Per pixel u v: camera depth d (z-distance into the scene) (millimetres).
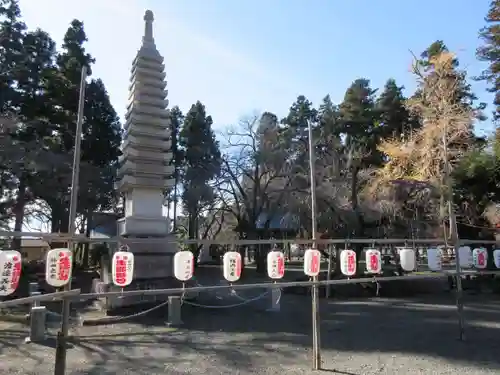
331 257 20906
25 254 39500
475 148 22516
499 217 22641
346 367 8781
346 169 28109
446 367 8820
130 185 16547
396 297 20391
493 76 27875
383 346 10586
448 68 17422
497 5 26922
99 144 33344
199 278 31047
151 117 17484
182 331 12211
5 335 11805
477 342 11070
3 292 5258
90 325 12938
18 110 28922
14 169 25016
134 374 8328
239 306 16656
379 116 33812
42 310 11320
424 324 13547
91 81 33562
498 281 23484
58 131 30812
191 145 40844
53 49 31844
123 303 14438
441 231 23562
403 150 18891
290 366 8883
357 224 24000
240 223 36312
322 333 12102
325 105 39031
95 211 34969
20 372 8477
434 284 23625
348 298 19969
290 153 34312
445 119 16422
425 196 21312
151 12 18703
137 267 15484
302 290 21688
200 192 36844
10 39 28391
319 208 26234
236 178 35625
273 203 35531
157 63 17969
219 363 9094
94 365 8898
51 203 30203
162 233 16562
